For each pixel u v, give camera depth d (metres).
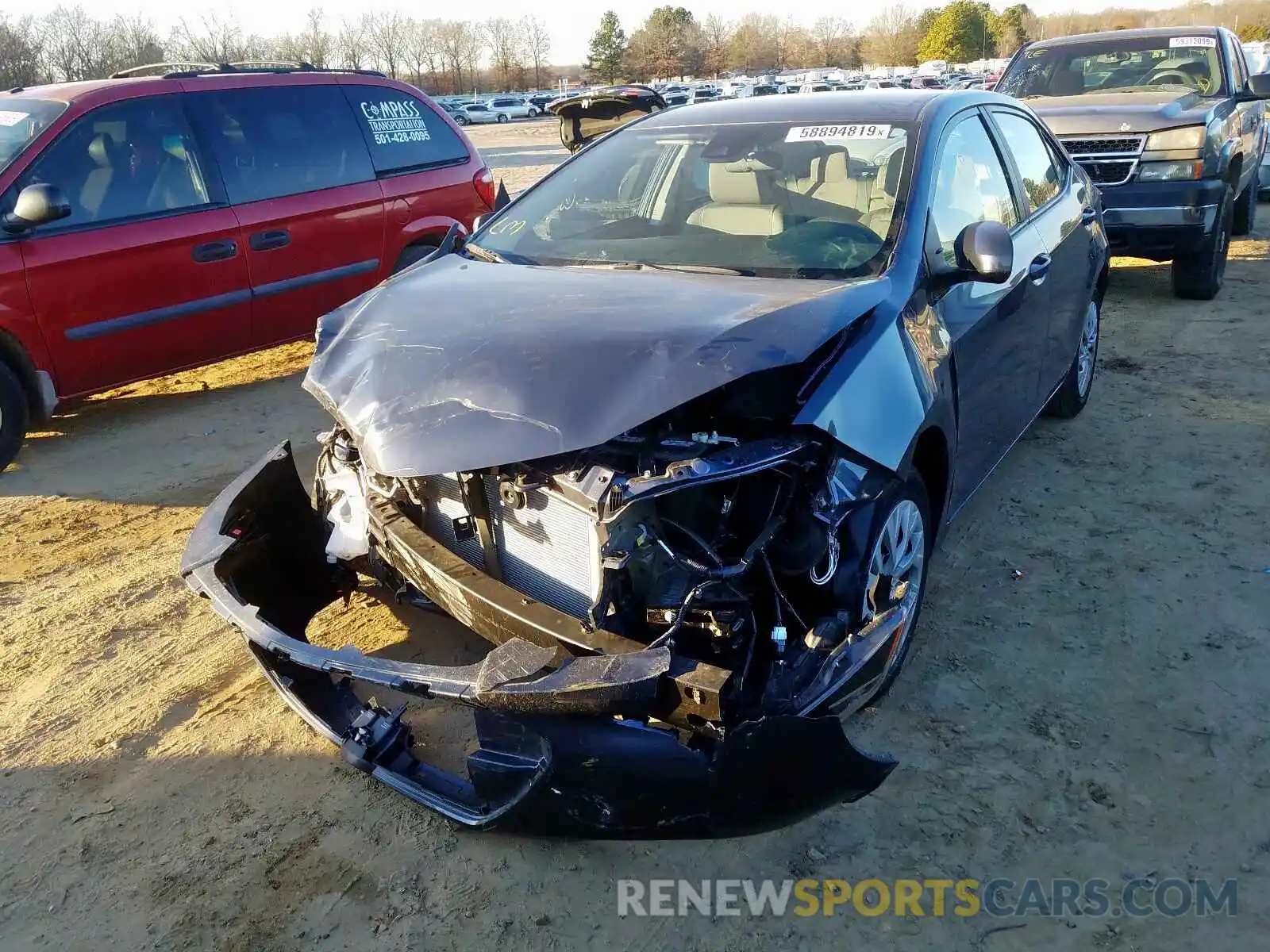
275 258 6.28
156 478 5.19
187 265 5.85
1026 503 4.61
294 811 2.83
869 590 2.87
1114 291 8.59
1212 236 7.59
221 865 2.64
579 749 2.29
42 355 5.34
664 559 2.55
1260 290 8.42
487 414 2.57
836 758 2.41
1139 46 9.14
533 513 2.63
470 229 7.41
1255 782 2.86
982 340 3.57
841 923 2.45
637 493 2.39
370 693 3.29
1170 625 3.62
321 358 3.11
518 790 2.40
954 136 3.84
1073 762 2.95
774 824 2.42
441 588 2.76
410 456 2.57
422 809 2.83
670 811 2.32
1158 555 4.10
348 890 2.55
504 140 32.09
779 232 3.46
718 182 3.74
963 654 3.47
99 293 5.50
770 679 2.54
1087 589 3.87
